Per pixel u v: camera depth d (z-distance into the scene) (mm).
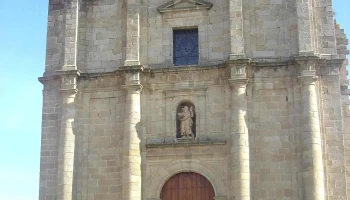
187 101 38531
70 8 40531
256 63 37906
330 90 37250
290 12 38750
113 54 40156
